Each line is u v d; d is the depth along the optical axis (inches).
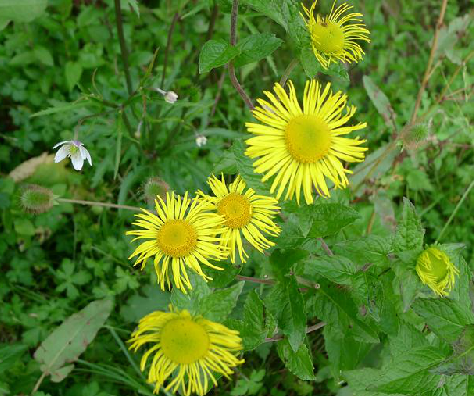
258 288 21.0
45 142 23.9
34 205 17.1
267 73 27.2
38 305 21.6
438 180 26.3
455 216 25.8
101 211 23.1
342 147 13.9
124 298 22.1
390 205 23.0
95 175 21.5
